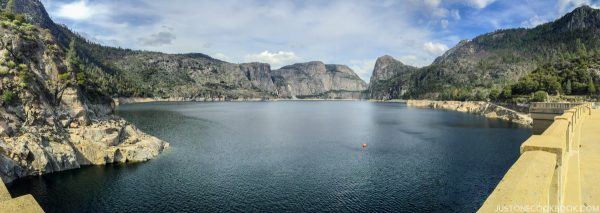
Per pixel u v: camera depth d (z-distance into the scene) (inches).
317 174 2501.2
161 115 7012.8
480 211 161.8
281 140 3956.7
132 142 3024.1
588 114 1711.4
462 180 2343.8
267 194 2092.8
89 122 2957.7
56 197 1975.9
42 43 3083.2
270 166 2716.5
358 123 5979.3
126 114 6988.2
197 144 3587.6
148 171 2509.8
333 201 1987.0
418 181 2331.4
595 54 7583.7
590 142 820.0
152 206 1893.5
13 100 2429.9
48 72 2928.2
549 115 1589.6
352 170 2605.8
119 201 1950.1
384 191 2144.4
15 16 3198.8
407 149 3378.4
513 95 7130.9
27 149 2246.6
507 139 3887.8
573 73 6560.0
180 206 1900.8
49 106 2709.2
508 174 226.5
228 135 4303.6
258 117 7362.2
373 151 3292.3
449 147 3459.6
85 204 1900.8
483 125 5280.5
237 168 2650.1
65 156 2459.4
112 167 2581.2
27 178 2213.3
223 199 2006.6
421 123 5767.7
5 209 163.2
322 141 3897.6
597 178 515.5
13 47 2709.2
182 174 2466.8
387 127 5270.7
